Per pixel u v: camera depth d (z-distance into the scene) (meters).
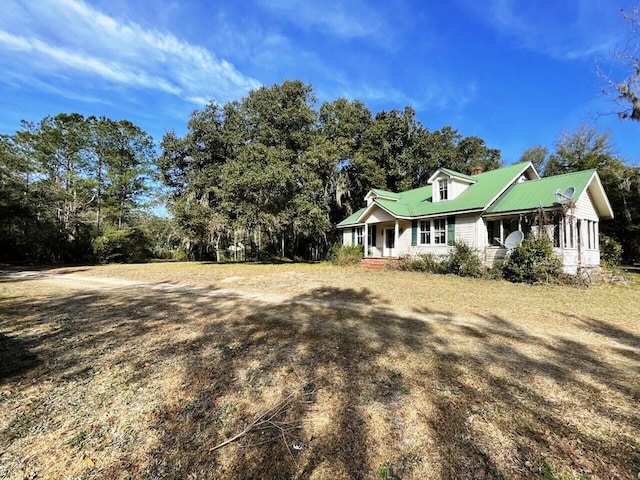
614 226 20.17
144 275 14.76
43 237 22.30
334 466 2.26
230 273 15.19
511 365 4.10
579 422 2.82
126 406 3.09
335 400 3.18
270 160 20.00
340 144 24.33
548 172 27.95
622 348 4.87
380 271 15.35
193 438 2.58
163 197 28.52
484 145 32.56
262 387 3.46
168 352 4.52
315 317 6.61
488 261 13.62
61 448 2.45
